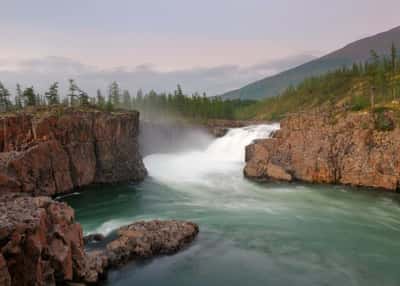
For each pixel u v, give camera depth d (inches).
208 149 4222.4
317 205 2185.0
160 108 6235.2
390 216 1958.7
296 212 2041.1
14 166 2042.3
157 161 3612.2
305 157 2866.6
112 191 2541.8
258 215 1982.0
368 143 2615.7
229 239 1606.8
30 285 962.7
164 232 1537.9
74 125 2527.1
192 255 1428.4
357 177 2625.5
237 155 3860.7
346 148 2706.7
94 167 2647.6
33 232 986.7
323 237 1647.4
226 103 7140.8
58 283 1087.6
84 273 1167.6
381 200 2274.9
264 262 1386.6
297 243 1574.8
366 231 1729.8
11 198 1306.6
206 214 1995.6
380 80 4576.8
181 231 1578.5
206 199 2352.4
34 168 2175.2
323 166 2755.9
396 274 1290.6
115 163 2763.3
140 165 2972.4
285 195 2434.8
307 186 2684.5
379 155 2539.4
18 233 939.3
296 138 2974.9
